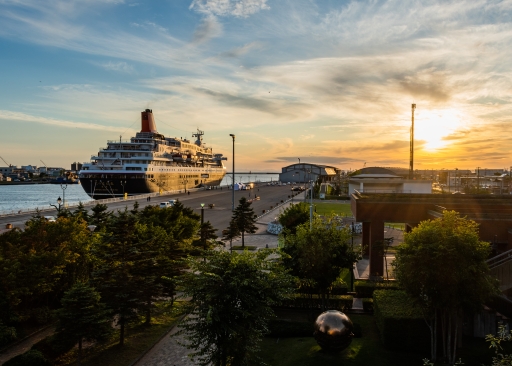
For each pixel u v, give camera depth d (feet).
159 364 54.95
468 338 59.88
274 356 55.72
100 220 122.11
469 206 96.53
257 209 269.85
